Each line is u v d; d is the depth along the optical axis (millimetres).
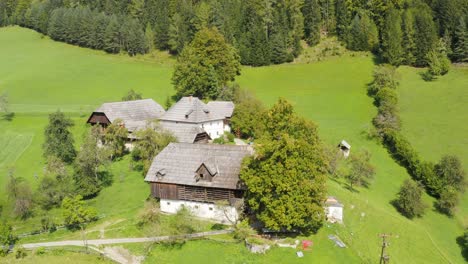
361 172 90250
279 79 162375
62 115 98375
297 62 176125
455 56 161250
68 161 95500
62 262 60156
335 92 147375
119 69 181750
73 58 197625
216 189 68375
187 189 70188
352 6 191875
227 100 125562
